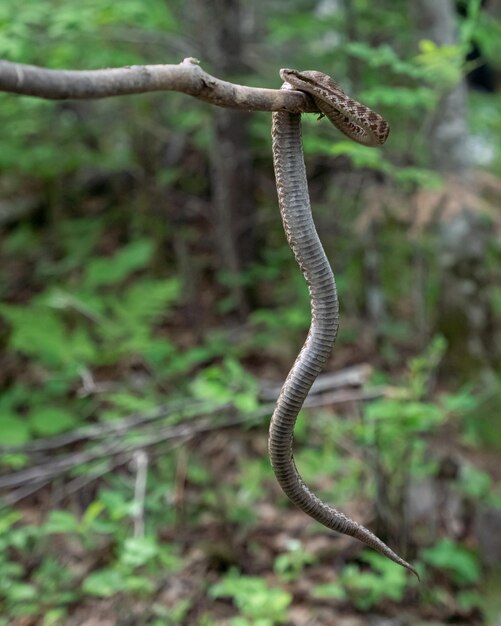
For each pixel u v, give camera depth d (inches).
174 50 248.2
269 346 233.0
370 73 217.8
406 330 235.3
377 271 232.7
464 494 182.9
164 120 277.6
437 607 163.5
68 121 278.4
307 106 65.1
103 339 223.1
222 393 155.7
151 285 211.3
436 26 205.2
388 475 169.5
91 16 185.3
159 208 280.2
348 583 160.4
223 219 255.3
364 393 173.5
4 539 154.9
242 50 245.4
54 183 295.4
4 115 230.7
